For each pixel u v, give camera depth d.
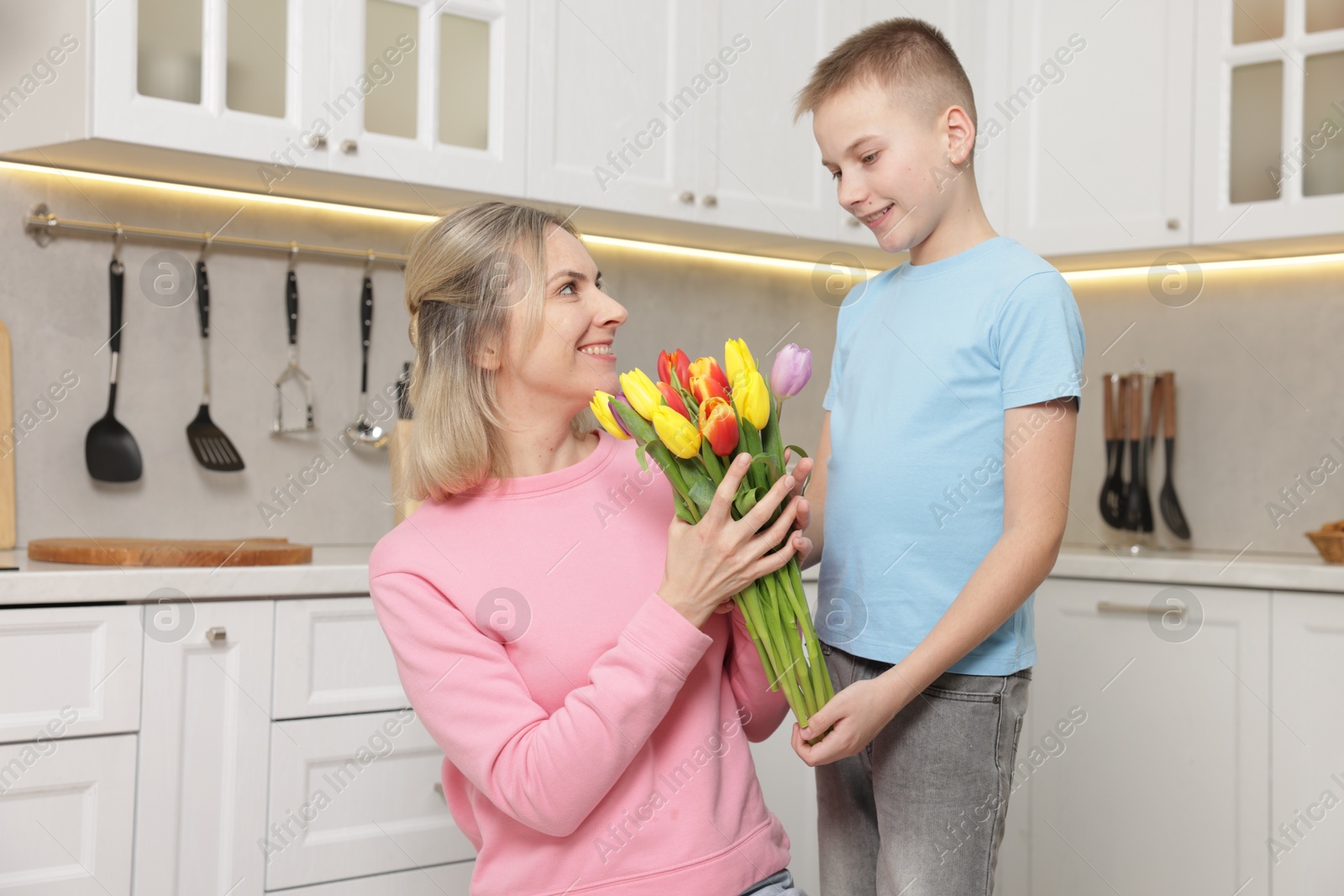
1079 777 2.24
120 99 1.76
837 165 1.21
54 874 1.55
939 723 1.12
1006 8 2.62
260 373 2.22
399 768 1.82
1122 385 2.64
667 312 2.75
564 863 0.96
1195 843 2.11
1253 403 2.59
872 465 1.19
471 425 1.02
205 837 1.66
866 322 1.29
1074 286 2.83
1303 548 2.52
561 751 0.89
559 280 1.03
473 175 2.10
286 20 1.92
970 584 1.05
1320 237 2.31
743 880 0.99
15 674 1.53
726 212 2.42
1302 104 2.30
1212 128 2.38
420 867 1.83
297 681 1.74
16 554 1.86
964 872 1.12
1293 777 2.02
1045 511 1.06
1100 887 2.21
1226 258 2.58
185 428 2.15
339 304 2.31
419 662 0.96
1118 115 2.48
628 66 2.28
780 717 1.12
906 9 2.59
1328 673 2.00
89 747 1.58
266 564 1.77
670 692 0.91
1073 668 2.26
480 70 2.12
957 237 1.21
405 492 1.08
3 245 1.98
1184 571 2.13
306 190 2.15
